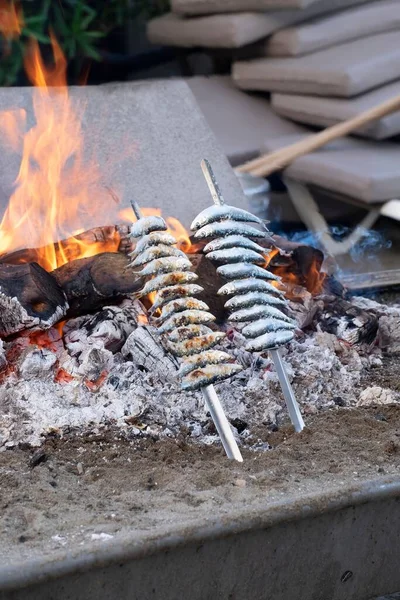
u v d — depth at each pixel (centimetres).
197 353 243
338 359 318
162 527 206
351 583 233
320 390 300
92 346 295
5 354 292
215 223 253
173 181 400
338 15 579
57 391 281
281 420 286
